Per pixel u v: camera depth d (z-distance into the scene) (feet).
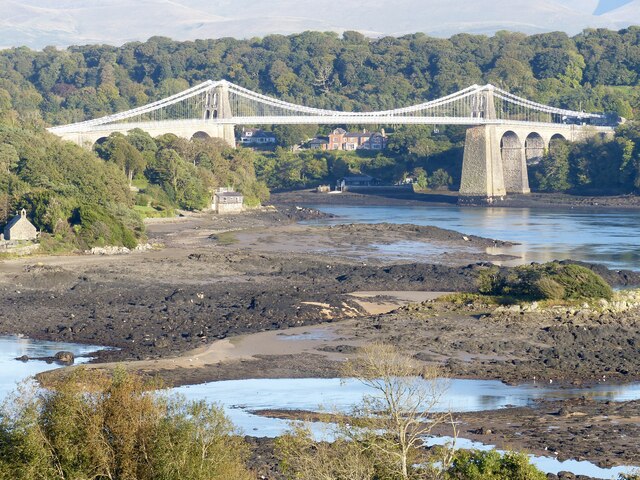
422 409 391.86
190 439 254.27
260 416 385.91
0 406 266.77
